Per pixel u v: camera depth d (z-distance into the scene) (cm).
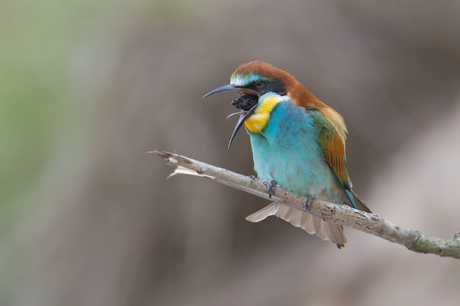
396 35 1346
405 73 1314
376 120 1251
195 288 1182
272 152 614
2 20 1582
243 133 1173
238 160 1166
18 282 1312
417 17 1355
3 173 1489
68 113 1449
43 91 1541
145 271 1215
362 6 1357
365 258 1070
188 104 1219
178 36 1338
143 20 1402
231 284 1169
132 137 1248
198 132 1188
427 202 1059
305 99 645
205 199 1202
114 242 1229
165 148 1205
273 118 608
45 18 1572
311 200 562
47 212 1341
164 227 1207
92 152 1295
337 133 646
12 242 1361
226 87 630
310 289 1083
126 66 1338
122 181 1238
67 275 1261
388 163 1220
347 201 695
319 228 602
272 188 588
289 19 1312
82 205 1272
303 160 612
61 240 1288
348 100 1244
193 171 527
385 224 466
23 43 1584
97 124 1327
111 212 1242
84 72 1426
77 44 1498
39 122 1515
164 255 1209
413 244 442
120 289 1212
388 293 969
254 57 1255
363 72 1277
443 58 1347
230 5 1350
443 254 428
